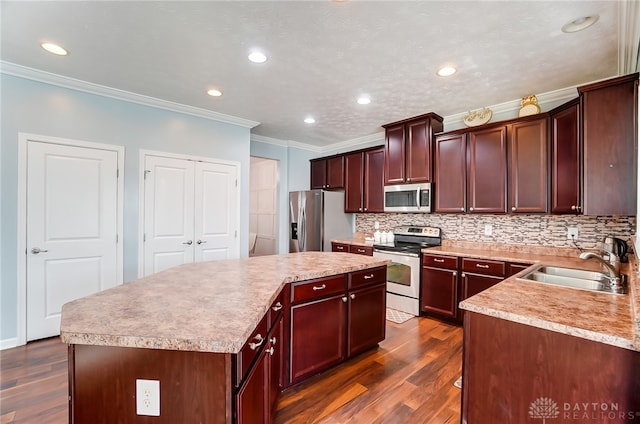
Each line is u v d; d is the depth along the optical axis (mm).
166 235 3529
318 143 5488
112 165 3162
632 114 2127
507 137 3115
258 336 1339
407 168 3906
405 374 2242
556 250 3025
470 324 1400
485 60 2369
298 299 2000
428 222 4137
